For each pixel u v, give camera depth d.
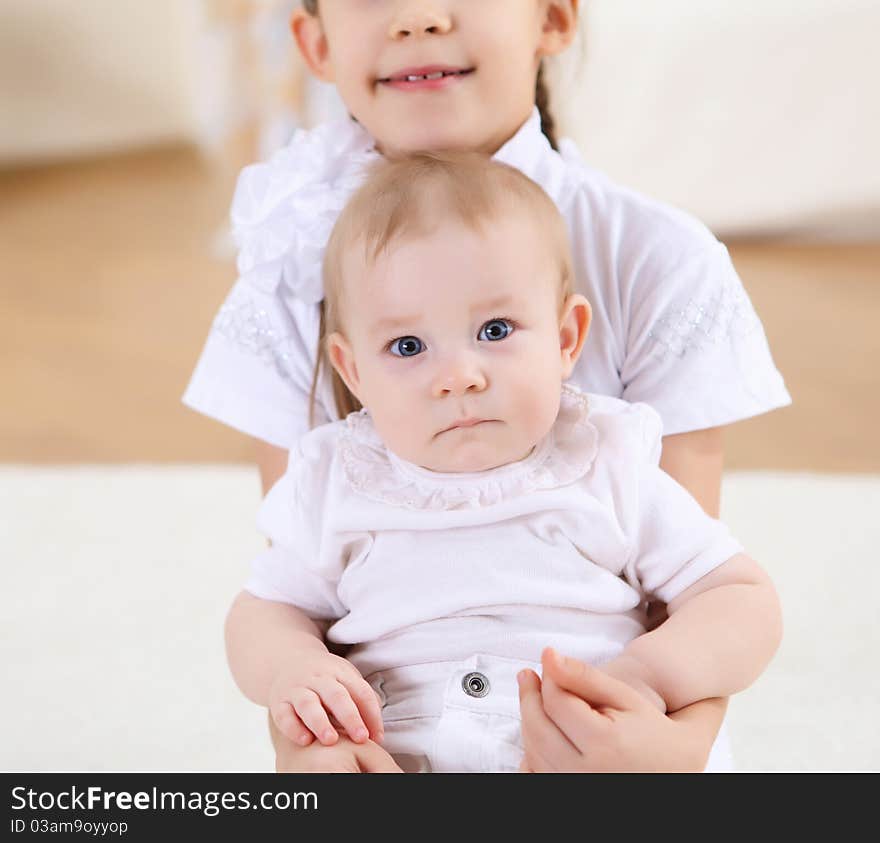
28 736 1.91
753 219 4.02
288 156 1.49
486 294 1.20
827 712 1.93
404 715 1.22
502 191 1.23
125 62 5.40
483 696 1.20
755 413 1.45
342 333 1.29
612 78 3.87
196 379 1.57
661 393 1.45
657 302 1.44
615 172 3.95
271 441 1.55
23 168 5.44
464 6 1.34
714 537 1.25
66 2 5.25
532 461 1.25
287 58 3.86
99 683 2.06
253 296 1.54
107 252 4.34
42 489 2.72
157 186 5.10
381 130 1.40
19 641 2.18
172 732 1.93
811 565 2.34
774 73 3.87
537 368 1.21
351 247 1.25
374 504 1.26
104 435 3.03
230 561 2.43
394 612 1.24
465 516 1.23
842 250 4.03
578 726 1.09
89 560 2.44
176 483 2.74
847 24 3.83
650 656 1.18
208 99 4.08
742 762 1.81
